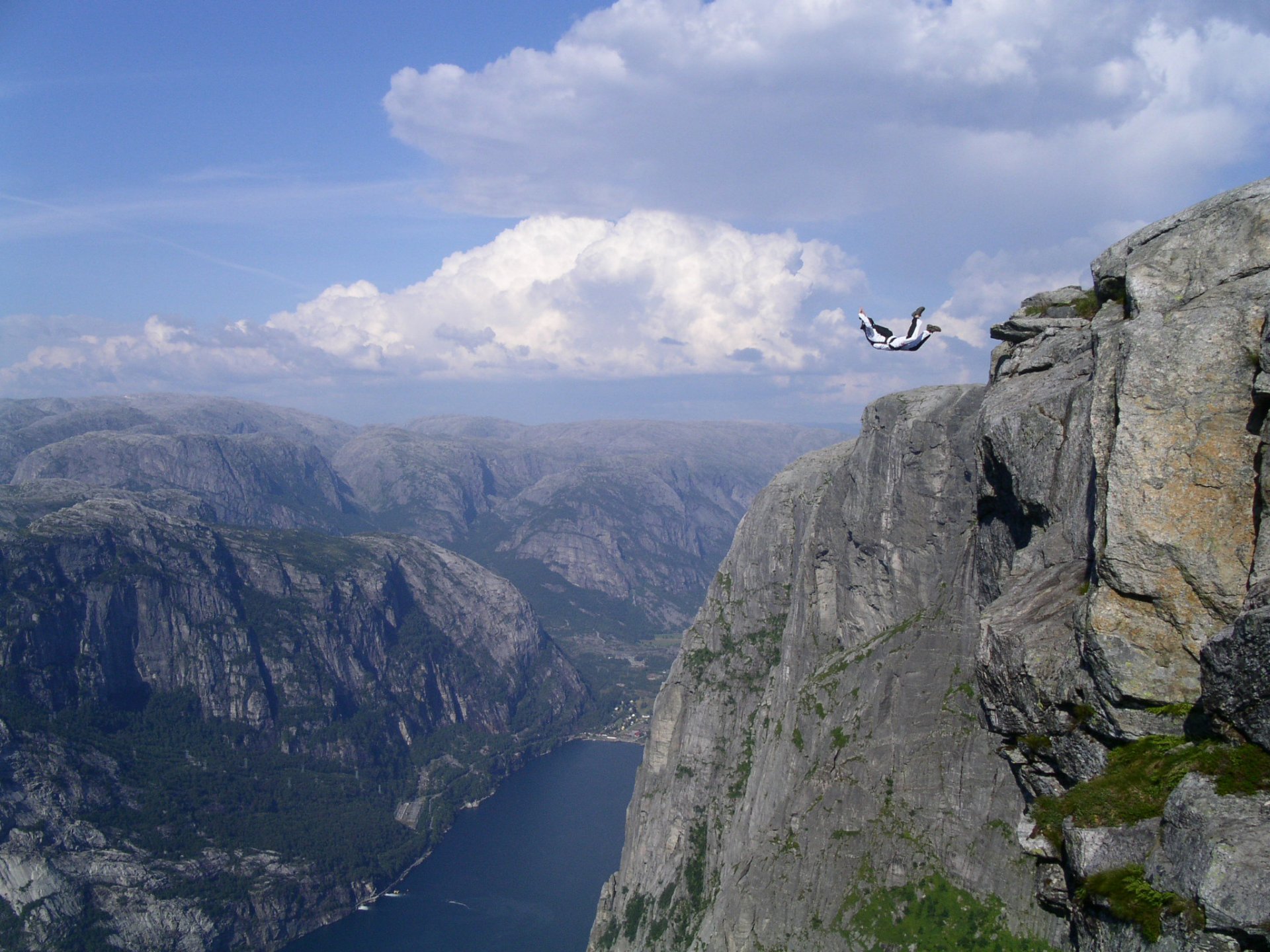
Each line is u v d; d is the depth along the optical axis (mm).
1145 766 20906
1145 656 21562
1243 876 16969
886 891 77562
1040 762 24297
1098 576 22859
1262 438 20984
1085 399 28562
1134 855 19656
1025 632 24750
